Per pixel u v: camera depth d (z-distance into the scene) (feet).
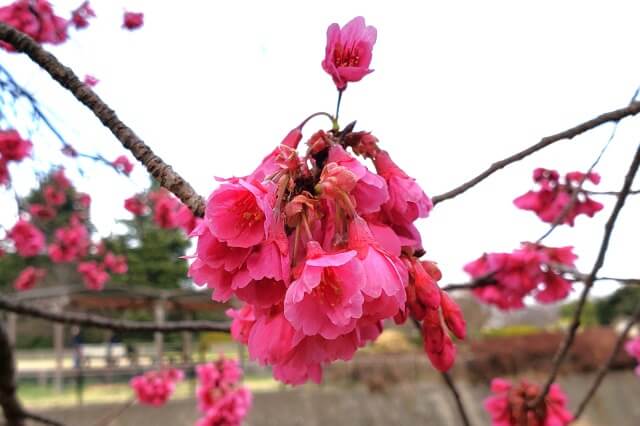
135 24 2.11
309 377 0.63
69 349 12.69
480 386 8.80
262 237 0.49
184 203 0.61
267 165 0.59
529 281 1.59
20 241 2.59
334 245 0.53
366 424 7.36
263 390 8.20
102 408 6.68
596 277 1.17
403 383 8.45
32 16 1.61
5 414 1.69
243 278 0.50
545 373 9.27
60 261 3.47
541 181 1.56
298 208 0.52
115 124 0.66
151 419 6.50
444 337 0.57
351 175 0.53
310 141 0.62
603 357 9.95
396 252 0.56
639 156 0.99
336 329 0.48
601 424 7.87
